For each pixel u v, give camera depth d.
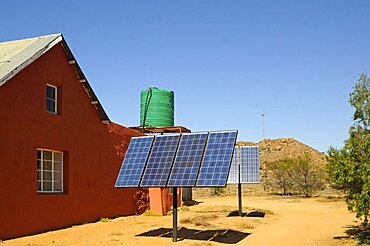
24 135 14.52
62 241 13.41
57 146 16.30
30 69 14.92
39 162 15.72
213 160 13.02
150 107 26.58
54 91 16.67
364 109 13.80
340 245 13.22
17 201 14.05
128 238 14.09
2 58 15.56
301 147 71.94
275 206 28.14
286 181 41.84
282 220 20.08
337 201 32.06
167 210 22.59
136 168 14.14
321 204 29.75
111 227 16.70
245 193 44.50
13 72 13.90
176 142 14.20
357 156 12.91
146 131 26.23
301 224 18.59
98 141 19.14
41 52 15.36
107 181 19.62
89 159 18.38
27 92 14.75
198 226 17.09
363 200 12.18
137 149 14.79
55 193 16.27
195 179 12.77
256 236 15.09
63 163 17.02
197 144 13.76
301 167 40.81
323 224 18.59
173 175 13.23
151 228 16.48
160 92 26.80
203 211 23.78
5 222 13.51
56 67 16.45
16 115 14.16
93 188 18.53
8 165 13.73
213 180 12.44
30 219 14.62
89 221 18.08
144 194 22.69
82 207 17.69
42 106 15.53
